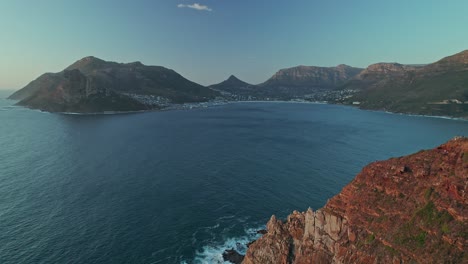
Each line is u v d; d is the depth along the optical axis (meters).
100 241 67.94
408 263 37.12
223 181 106.88
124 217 79.19
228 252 64.56
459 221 36.34
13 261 60.34
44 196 91.88
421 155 47.09
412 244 38.12
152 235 70.81
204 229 73.75
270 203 88.00
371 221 44.06
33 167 121.50
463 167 40.09
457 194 38.12
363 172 50.62
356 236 44.22
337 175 112.56
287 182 105.25
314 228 50.31
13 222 75.44
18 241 67.19
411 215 41.09
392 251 39.25
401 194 44.03
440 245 36.09
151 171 118.19
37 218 77.81
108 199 90.38
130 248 65.62
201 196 93.25
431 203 39.91
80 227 73.75
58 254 62.91
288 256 51.91
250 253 56.53
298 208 84.81
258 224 76.31
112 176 111.38
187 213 81.81
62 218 78.06
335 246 45.97
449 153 43.88
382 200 45.16
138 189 98.75
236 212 82.50
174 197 92.44
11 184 101.56
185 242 68.25
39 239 68.19
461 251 34.44
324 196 92.88
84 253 63.47
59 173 114.00
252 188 99.75
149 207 85.31
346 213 47.31
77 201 88.62
